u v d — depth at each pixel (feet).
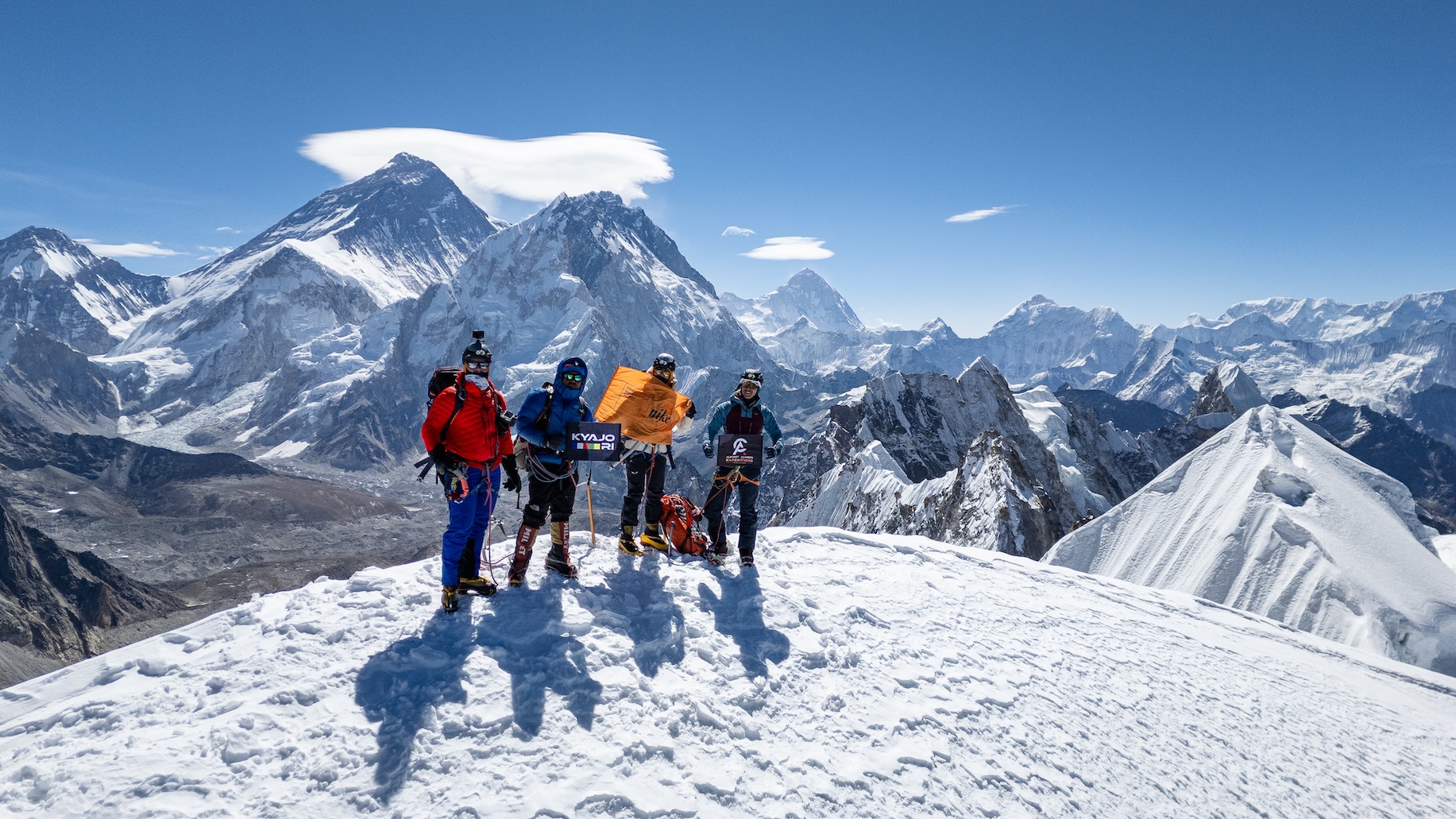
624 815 15.37
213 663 18.31
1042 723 23.03
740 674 21.65
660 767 17.01
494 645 20.59
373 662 19.01
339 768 15.34
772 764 17.98
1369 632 114.01
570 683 19.29
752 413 30.40
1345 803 24.17
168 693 16.99
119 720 15.97
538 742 16.98
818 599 28.53
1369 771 27.12
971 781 19.15
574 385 25.27
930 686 23.53
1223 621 44.11
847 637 25.53
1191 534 151.53
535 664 19.92
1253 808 22.22
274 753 15.40
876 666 23.94
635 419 28.25
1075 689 26.14
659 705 19.17
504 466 24.38
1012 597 35.32
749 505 30.48
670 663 21.52
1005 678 25.31
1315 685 35.65
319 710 16.88
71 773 14.15
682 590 26.50
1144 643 33.83
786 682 21.80
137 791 13.91
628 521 28.89
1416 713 36.27
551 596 24.00
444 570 22.15
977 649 27.30
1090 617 35.55
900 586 32.60
